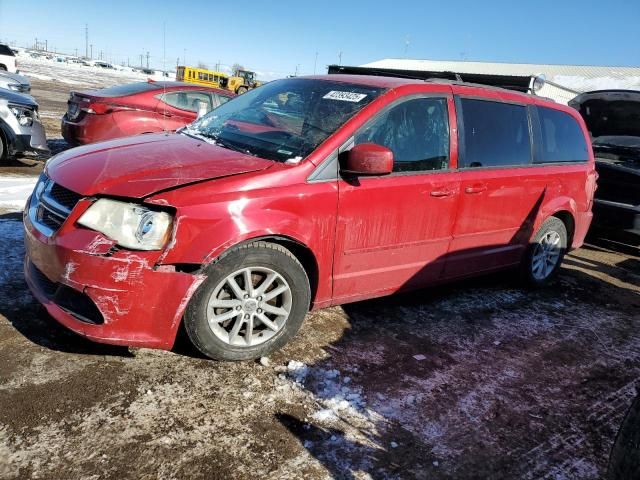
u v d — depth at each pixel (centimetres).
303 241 304
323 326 367
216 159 304
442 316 414
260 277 304
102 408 251
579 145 514
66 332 309
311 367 311
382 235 347
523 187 438
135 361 292
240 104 408
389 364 329
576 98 764
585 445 277
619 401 325
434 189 366
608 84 3247
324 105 356
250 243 288
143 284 260
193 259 267
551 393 323
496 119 423
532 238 471
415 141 362
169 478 216
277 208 292
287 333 316
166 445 234
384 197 338
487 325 409
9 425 231
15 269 381
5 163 770
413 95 364
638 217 656
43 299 282
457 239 399
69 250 257
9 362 274
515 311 445
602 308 484
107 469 216
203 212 268
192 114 805
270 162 308
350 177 323
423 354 348
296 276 308
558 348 386
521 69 3659
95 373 276
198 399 268
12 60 1888
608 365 371
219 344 292
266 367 305
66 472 212
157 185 269
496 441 270
